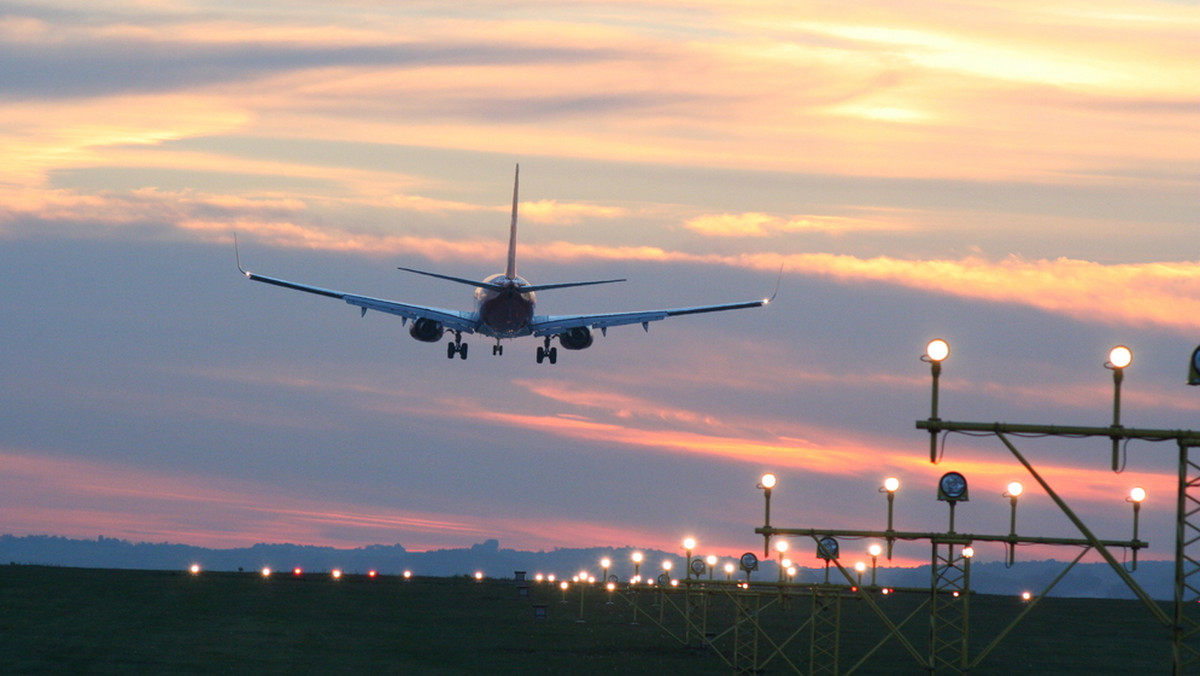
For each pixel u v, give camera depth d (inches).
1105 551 5428.2
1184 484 5315.0
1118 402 5364.2
